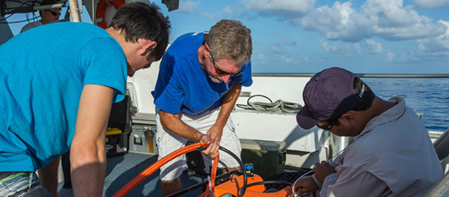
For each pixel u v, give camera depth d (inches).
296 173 99.5
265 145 117.1
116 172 137.4
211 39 63.9
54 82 43.0
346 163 48.0
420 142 46.9
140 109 173.2
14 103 41.1
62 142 47.6
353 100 46.4
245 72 83.5
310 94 48.5
